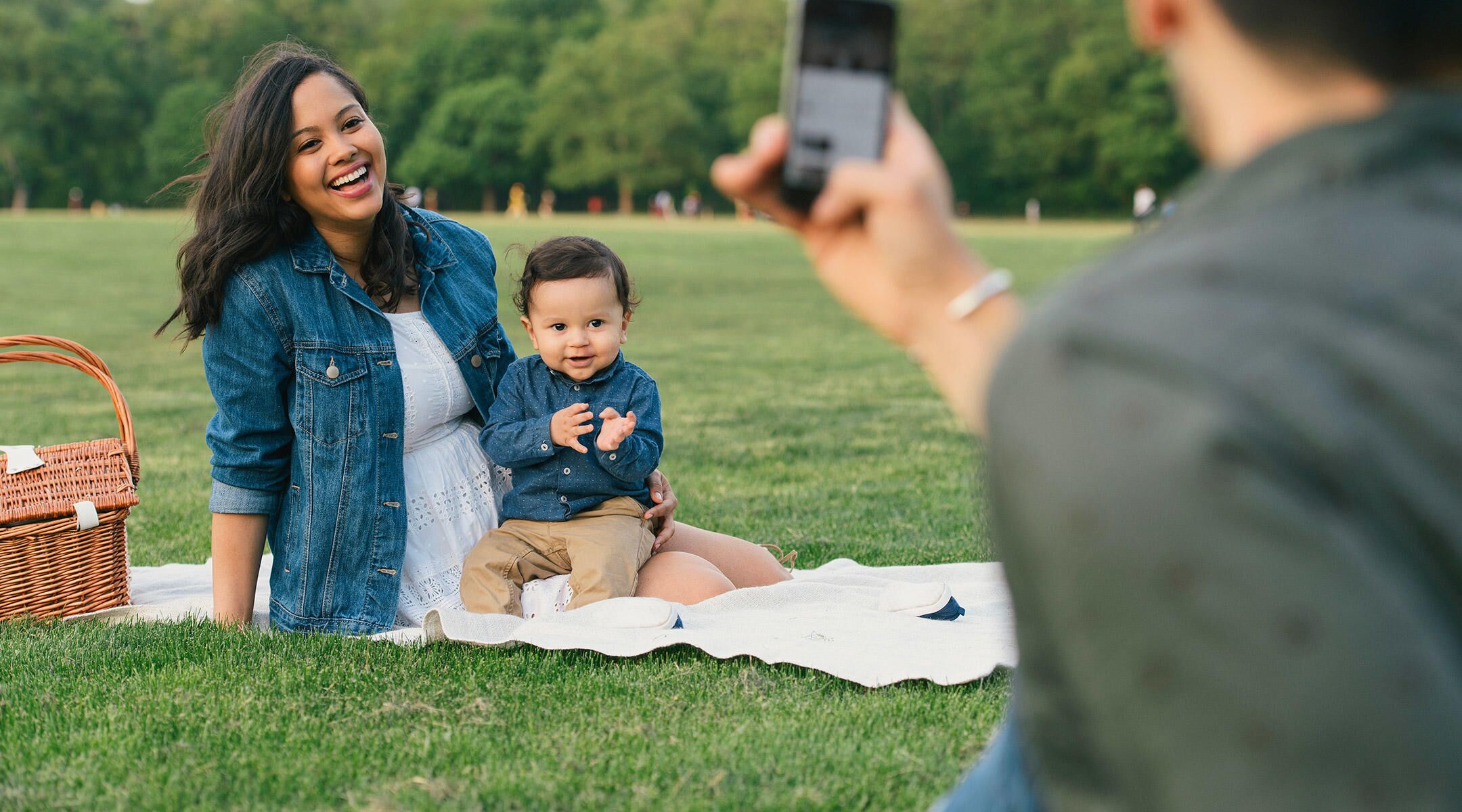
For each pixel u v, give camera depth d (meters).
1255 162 0.71
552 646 3.25
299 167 3.43
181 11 96.25
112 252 33.50
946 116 85.00
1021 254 34.38
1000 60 82.62
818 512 5.79
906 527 5.41
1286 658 0.59
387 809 2.36
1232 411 0.60
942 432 8.38
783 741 2.68
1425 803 0.59
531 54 94.56
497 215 85.62
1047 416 0.66
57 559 3.82
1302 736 0.59
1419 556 0.60
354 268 3.73
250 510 3.61
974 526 5.40
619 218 78.38
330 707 2.93
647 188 88.12
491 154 88.94
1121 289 0.68
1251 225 0.68
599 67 87.25
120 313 18.97
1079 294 0.70
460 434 3.86
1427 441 0.59
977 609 3.77
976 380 0.98
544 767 2.56
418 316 3.78
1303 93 0.70
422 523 3.73
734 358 13.62
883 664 3.09
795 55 1.01
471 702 2.95
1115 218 80.25
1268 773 0.61
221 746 2.70
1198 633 0.61
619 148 87.06
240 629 3.53
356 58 97.12
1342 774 0.59
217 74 94.50
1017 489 0.68
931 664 3.08
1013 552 0.70
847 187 0.98
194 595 4.19
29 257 31.42
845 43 1.02
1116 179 80.00
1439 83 0.69
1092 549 0.63
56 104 87.69
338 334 3.56
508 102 88.12
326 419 3.54
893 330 1.04
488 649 3.33
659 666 3.20
